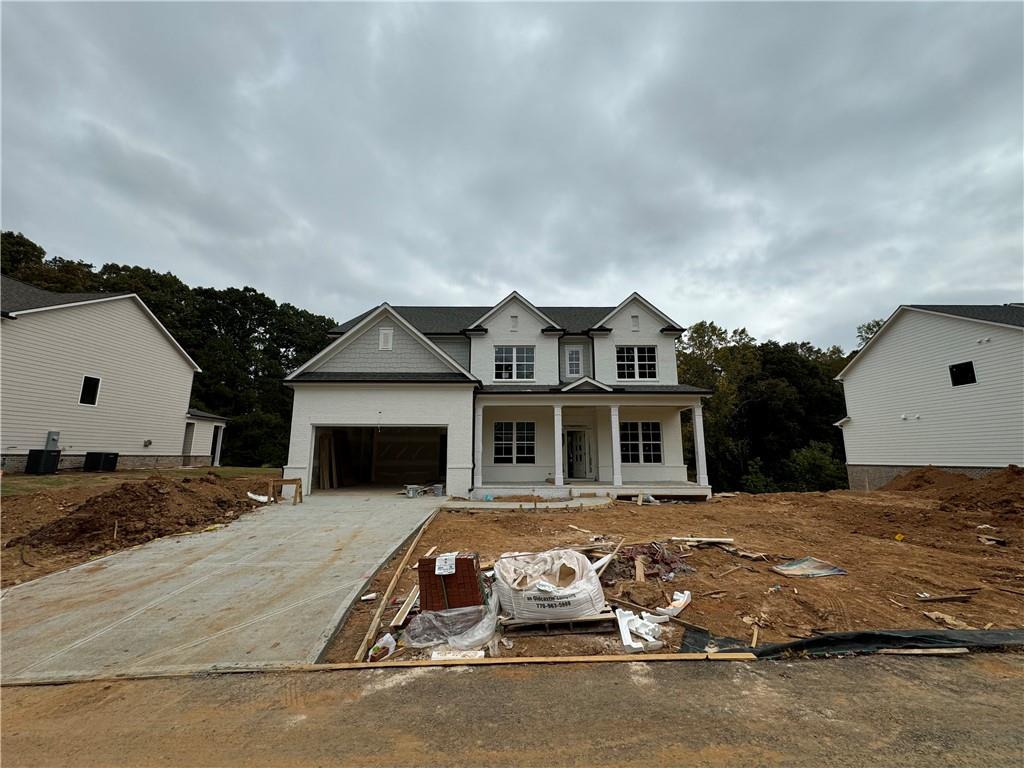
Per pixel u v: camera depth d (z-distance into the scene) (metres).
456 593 5.04
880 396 19.89
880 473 19.78
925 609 5.32
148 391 19.89
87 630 4.84
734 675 3.87
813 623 4.96
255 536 8.71
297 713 3.35
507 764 2.73
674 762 2.73
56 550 7.69
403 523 9.84
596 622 4.80
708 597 5.64
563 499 13.93
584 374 18.27
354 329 15.38
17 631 4.82
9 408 14.17
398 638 4.74
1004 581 6.30
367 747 2.92
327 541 8.34
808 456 29.27
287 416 40.78
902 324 18.92
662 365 17.92
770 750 2.84
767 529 9.83
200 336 37.03
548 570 5.51
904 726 3.11
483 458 17.36
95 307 17.23
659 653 4.31
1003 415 15.15
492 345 17.75
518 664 4.09
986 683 3.73
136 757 2.86
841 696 3.52
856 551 7.92
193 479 11.48
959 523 10.18
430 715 3.29
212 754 2.88
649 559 6.78
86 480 13.28
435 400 14.50
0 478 12.41
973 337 16.16
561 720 3.21
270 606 5.46
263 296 42.12
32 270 27.09
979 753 2.81
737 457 32.25
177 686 3.78
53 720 3.31
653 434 17.73
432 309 20.66
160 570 6.77
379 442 19.50
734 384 32.56
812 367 36.38
